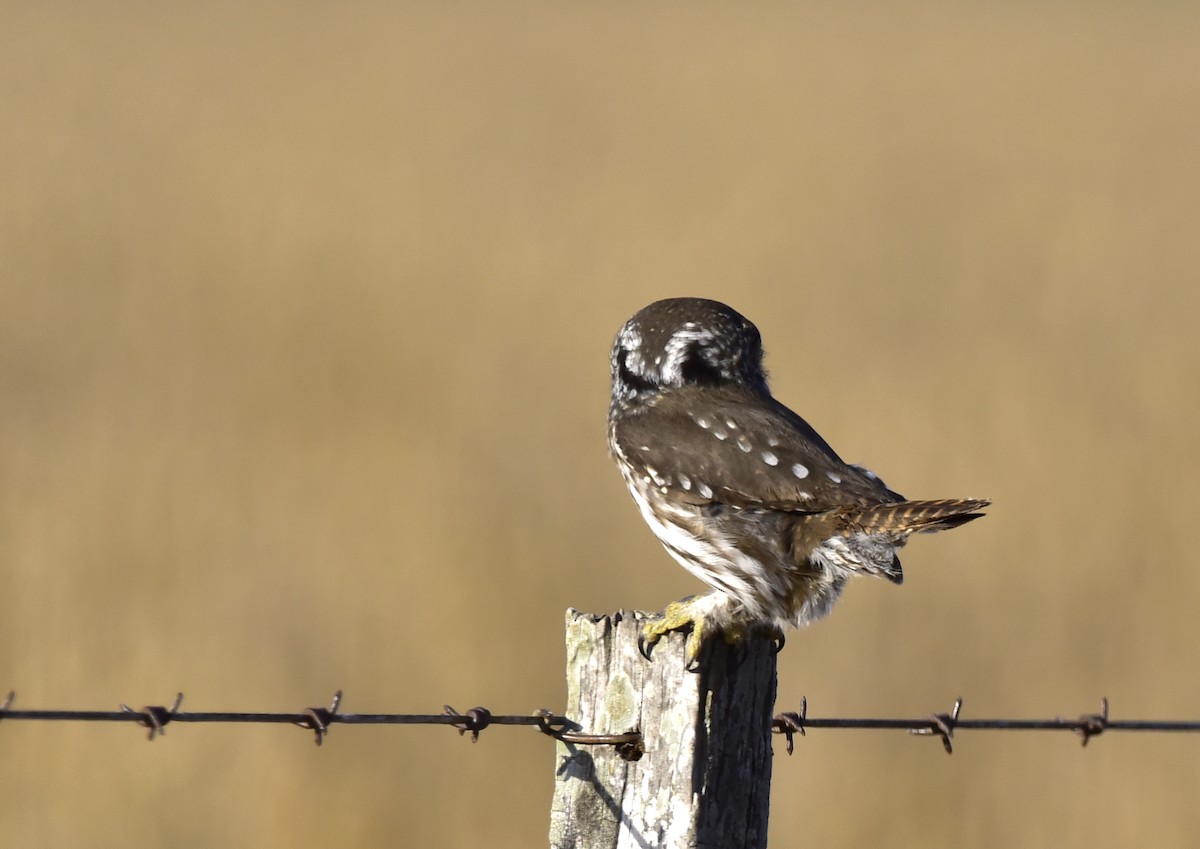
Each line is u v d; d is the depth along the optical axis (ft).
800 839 32.55
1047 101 160.56
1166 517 46.26
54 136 126.82
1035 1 322.75
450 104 154.10
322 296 75.36
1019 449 51.19
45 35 203.31
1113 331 71.72
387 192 107.14
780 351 64.85
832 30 245.04
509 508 46.01
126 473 47.52
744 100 162.81
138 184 107.14
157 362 62.23
